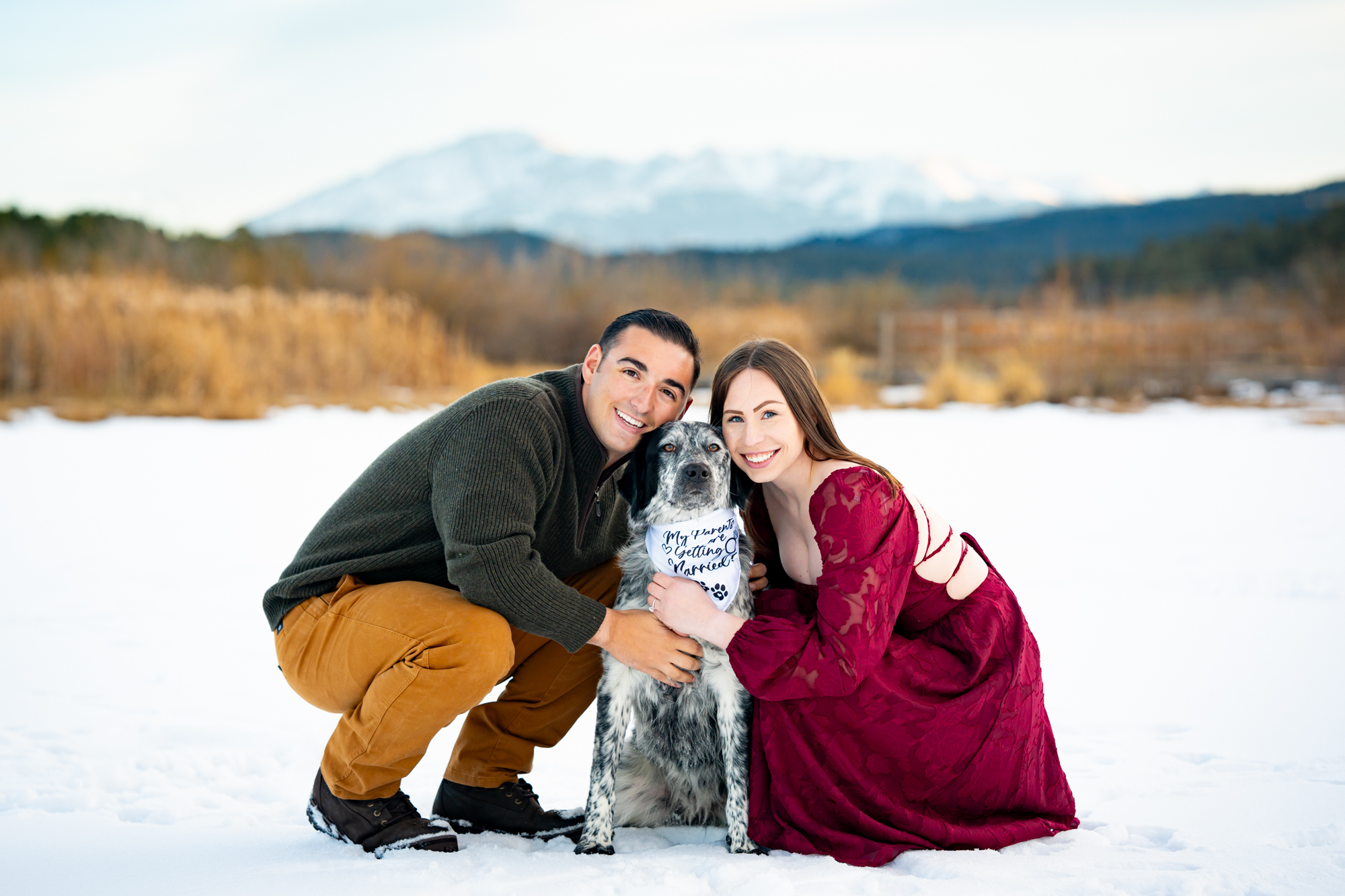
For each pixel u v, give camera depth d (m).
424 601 2.80
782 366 3.05
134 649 4.93
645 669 2.93
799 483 3.12
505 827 3.06
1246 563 6.59
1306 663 4.60
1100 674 4.49
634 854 2.84
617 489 3.44
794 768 2.88
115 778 3.33
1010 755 2.88
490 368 21.94
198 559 6.87
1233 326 23.09
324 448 12.13
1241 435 13.52
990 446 12.23
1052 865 2.61
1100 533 7.53
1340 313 23.05
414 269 27.78
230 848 2.75
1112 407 16.88
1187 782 3.28
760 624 2.86
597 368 3.12
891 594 2.86
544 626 2.83
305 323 18.81
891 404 17.56
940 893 2.41
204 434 13.50
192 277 26.03
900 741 2.84
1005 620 3.01
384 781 2.80
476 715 3.12
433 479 2.90
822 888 2.44
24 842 2.75
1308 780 3.25
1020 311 26.66
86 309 17.11
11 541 7.38
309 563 2.97
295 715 4.04
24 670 4.57
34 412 15.41
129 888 2.44
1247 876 2.48
